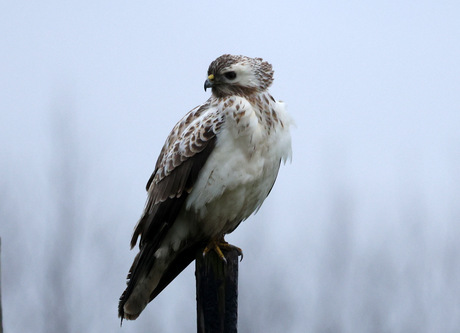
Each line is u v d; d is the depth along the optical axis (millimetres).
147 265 9805
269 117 9594
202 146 9406
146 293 9883
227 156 9375
